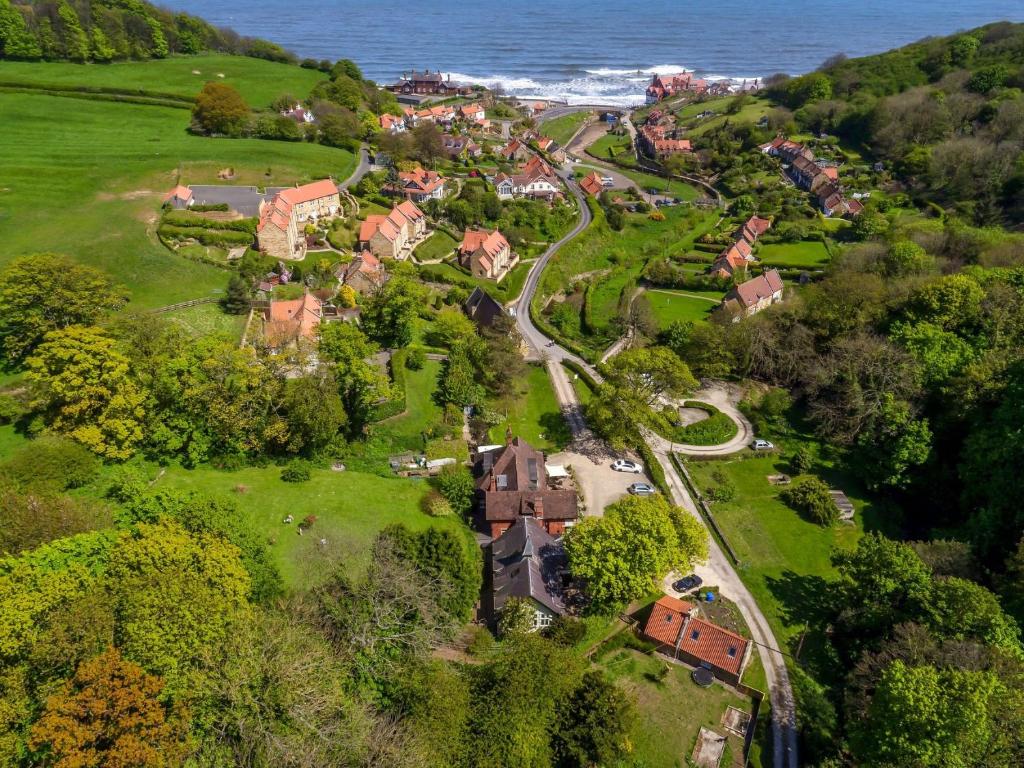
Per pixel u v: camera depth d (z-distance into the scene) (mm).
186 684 44625
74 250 118938
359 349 86625
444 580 62344
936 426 92688
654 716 60750
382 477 81500
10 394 79438
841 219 185125
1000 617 60344
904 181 196125
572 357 122062
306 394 78688
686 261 167625
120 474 66500
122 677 40406
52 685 41625
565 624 65062
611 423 95688
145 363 76812
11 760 38812
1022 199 158000
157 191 147125
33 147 159375
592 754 51844
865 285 113250
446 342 114500
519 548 72000
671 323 126438
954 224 145375
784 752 59062
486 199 172875
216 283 118062
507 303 140000
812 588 77062
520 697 51562
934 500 89312
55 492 62688
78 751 37500
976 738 48281
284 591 59781
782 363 110562
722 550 81688
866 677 62281
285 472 76875
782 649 68938
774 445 100125
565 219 183000
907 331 100875
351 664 52312
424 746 46438
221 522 57312
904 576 65812
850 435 97125
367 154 194375
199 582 48750
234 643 46562
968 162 171875
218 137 182125
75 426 71875
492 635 65562
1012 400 83312
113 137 172625
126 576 47875
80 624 42750
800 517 87500
